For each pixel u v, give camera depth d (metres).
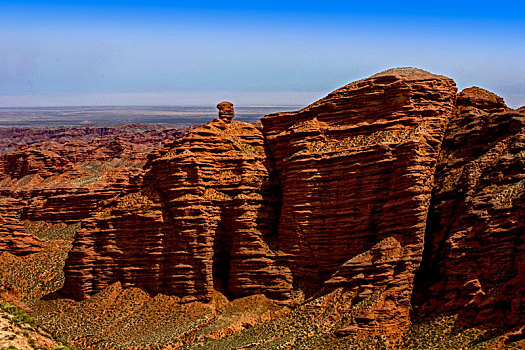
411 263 101.56
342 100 117.12
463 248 98.19
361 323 97.19
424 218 103.06
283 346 96.75
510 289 91.75
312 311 103.19
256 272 113.88
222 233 117.75
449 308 96.62
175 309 113.69
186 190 116.94
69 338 109.62
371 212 107.31
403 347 94.19
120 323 112.69
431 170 109.25
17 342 81.19
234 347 99.62
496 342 87.69
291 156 114.69
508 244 93.69
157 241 117.69
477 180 103.88
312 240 111.50
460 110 117.62
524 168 99.81
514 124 107.31
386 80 115.25
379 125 112.62
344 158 109.94
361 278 102.00
